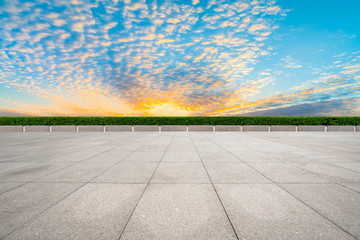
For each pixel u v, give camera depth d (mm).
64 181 4297
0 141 11516
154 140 11789
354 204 3156
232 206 3100
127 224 2590
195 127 19641
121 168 5348
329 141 11188
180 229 2477
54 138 13102
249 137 13531
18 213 2875
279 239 2264
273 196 3475
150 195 3525
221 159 6441
